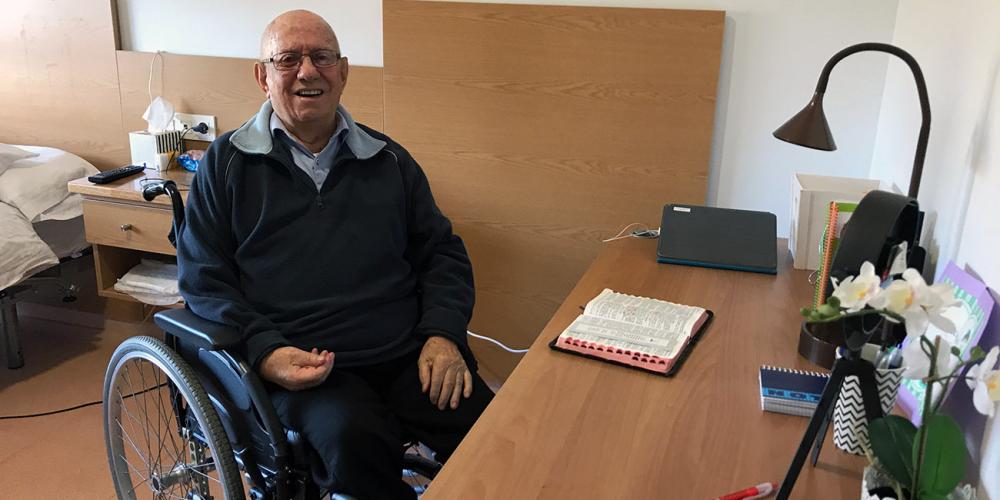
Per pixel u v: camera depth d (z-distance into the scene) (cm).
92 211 252
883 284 114
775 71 212
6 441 235
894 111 189
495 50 229
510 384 122
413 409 164
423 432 163
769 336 142
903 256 96
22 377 274
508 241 245
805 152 216
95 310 309
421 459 168
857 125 210
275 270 166
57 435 239
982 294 108
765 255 178
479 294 253
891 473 85
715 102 215
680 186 224
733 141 221
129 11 272
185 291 163
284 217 168
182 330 152
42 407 254
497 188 241
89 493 211
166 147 268
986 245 112
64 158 281
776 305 157
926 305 79
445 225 188
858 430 105
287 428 150
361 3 245
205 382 162
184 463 174
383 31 237
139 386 258
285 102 170
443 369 164
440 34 232
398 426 162
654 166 225
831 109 211
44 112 293
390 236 177
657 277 171
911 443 87
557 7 220
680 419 113
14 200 260
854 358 95
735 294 162
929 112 136
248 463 151
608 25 217
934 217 144
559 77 226
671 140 221
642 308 149
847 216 149
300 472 150
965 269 121
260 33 258
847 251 123
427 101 239
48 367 281
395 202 179
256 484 151
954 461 83
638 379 125
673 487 98
